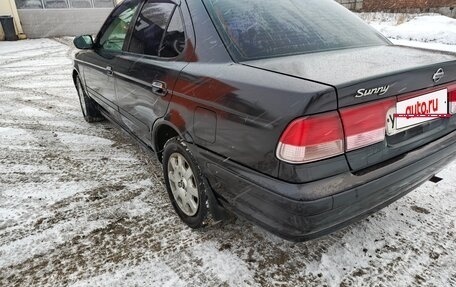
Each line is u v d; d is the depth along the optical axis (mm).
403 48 2209
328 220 1491
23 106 5164
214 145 1791
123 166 3158
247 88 1599
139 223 2322
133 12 2863
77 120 4500
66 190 2742
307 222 1438
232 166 1688
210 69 1871
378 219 2305
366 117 1521
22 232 2240
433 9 13758
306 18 2254
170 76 2109
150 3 2617
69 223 2326
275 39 1991
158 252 2049
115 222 2334
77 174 3010
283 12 2215
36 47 11992
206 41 1984
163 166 2383
